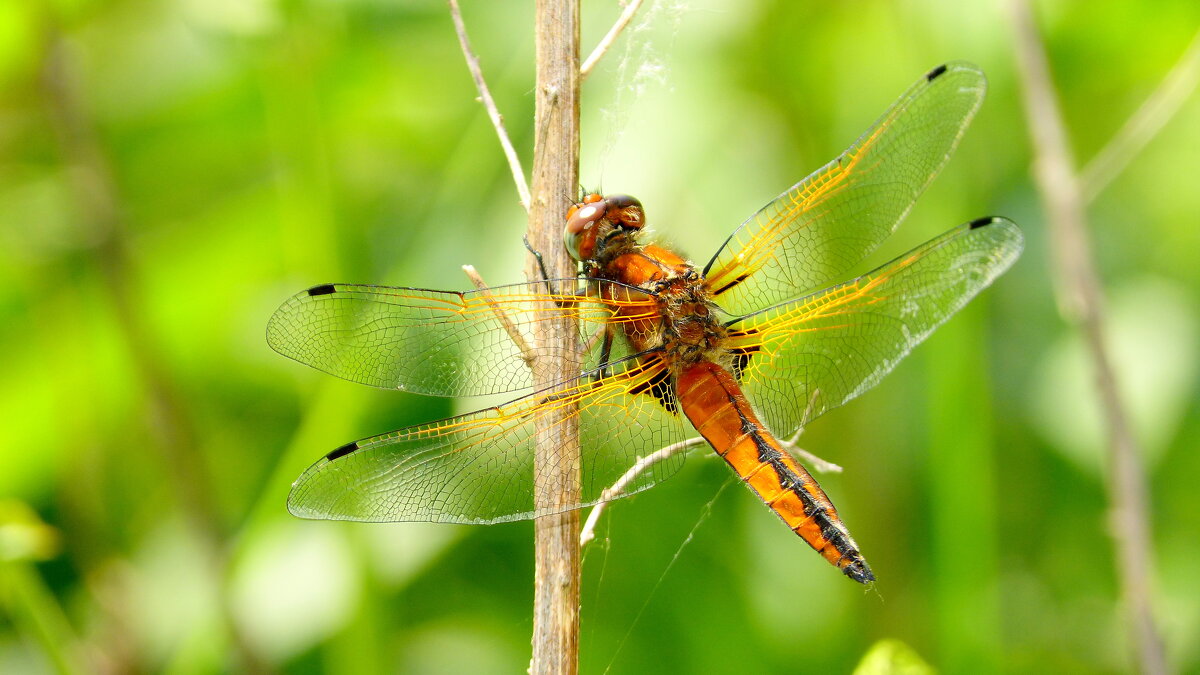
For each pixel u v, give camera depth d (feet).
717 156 2.34
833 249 2.25
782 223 2.25
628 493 2.19
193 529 2.27
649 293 2.23
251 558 2.31
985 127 2.34
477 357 2.21
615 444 2.20
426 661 2.34
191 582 2.35
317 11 2.31
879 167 2.24
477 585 2.36
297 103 2.31
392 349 2.21
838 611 2.36
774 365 2.24
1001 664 2.30
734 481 2.35
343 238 2.34
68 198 2.34
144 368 2.27
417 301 2.21
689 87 2.34
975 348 2.30
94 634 2.33
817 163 2.36
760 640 2.35
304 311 2.20
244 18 2.30
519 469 2.19
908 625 2.35
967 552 2.30
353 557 2.28
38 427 2.34
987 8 2.33
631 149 2.33
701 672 2.34
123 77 2.36
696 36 2.35
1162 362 2.36
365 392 2.30
